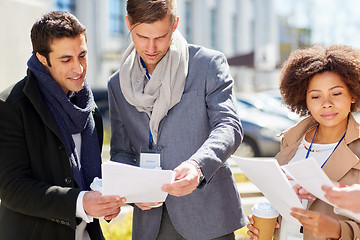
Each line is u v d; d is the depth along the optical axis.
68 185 1.92
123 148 2.34
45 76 1.90
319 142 1.92
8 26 4.71
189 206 2.09
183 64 2.09
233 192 2.20
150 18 1.86
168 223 2.17
